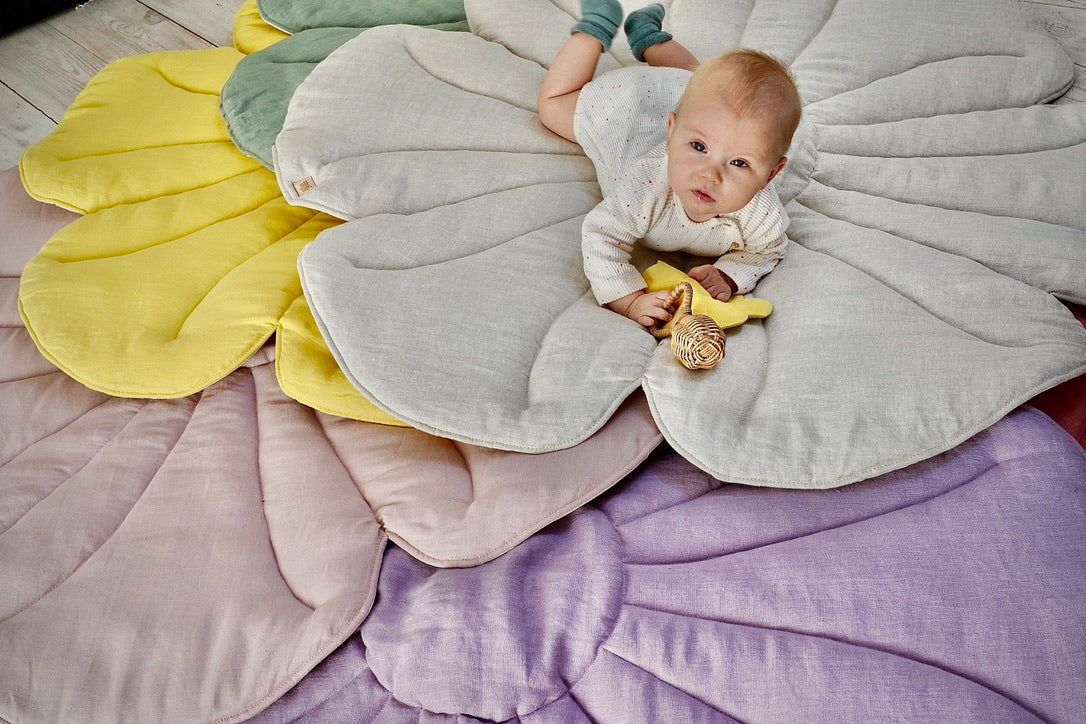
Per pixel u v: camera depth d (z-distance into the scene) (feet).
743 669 3.33
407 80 5.48
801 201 5.02
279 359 4.37
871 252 4.58
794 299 4.39
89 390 4.67
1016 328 4.17
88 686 3.48
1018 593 3.37
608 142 4.91
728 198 3.98
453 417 3.92
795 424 3.83
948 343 4.04
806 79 5.55
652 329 4.35
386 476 4.07
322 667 3.56
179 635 3.61
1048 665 3.24
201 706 3.43
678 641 3.41
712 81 3.86
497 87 5.53
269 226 5.18
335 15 6.56
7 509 4.14
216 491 4.08
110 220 5.22
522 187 5.02
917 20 5.91
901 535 3.56
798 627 3.40
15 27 7.96
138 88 6.23
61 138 5.80
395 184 4.99
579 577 3.60
